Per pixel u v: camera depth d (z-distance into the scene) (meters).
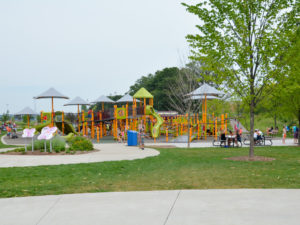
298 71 13.50
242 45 14.00
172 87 76.50
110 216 5.23
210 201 6.06
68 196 6.72
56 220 5.07
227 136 23.19
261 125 53.69
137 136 23.59
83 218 5.15
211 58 14.49
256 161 13.48
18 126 78.69
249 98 14.01
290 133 42.44
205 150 19.64
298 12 13.27
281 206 5.61
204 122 35.31
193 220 4.91
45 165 12.24
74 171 10.69
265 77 13.84
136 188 7.71
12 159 14.21
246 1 13.74
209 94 37.16
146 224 4.78
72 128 35.78
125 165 12.18
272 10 13.58
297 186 7.70
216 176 9.38
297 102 22.81
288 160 13.88
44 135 16.70
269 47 13.24
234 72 14.37
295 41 13.37
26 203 6.17
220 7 13.83
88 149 18.58
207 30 14.32
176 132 35.00
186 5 14.30
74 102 43.66
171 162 13.15
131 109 34.03
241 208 5.52
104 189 7.62
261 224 4.64
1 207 5.91
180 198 6.37
